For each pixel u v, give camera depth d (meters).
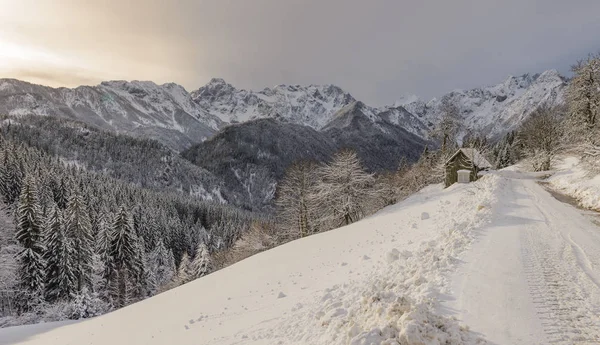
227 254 52.66
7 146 79.56
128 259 45.25
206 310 13.73
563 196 20.62
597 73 35.38
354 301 8.27
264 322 10.17
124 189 93.06
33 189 40.12
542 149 44.59
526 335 5.27
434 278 7.77
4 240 45.97
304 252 20.81
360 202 38.78
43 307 37.03
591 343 5.00
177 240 76.12
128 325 15.55
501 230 12.02
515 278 7.57
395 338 5.11
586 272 7.92
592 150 22.56
